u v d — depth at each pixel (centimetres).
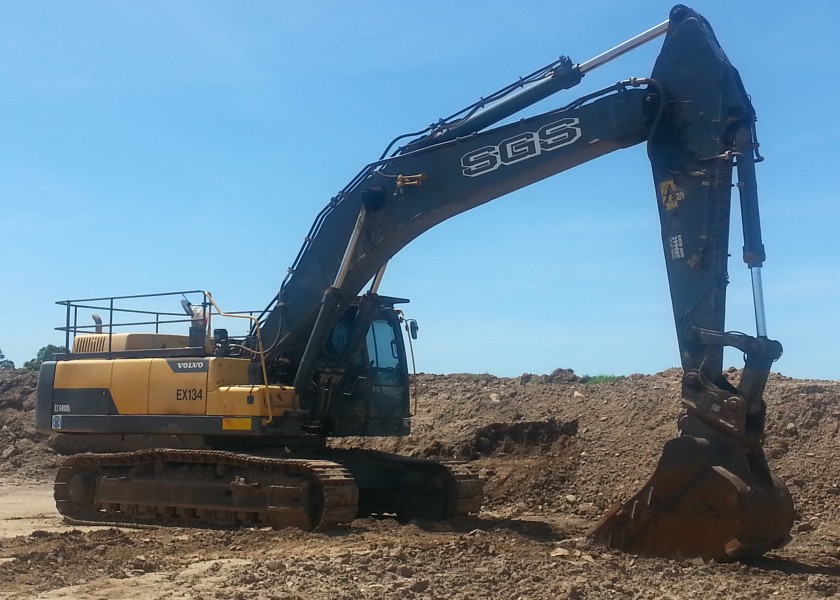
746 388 939
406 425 1449
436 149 1202
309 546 1048
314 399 1311
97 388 1430
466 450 1800
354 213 1286
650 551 947
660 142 1030
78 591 846
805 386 1708
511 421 1858
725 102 1000
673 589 811
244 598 786
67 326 1541
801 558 1014
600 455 1662
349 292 1278
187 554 1045
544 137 1121
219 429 1291
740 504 891
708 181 992
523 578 851
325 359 1320
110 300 1484
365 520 1281
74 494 1431
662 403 1784
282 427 1266
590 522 1383
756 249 967
